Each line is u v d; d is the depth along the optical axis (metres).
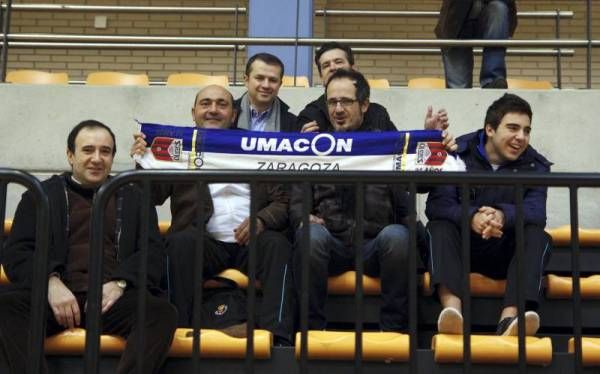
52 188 4.22
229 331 3.90
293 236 4.50
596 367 3.83
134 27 11.22
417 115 6.41
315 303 4.18
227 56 10.88
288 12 7.93
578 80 10.90
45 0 11.23
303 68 7.85
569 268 4.82
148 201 3.68
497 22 6.94
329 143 4.61
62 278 4.07
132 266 3.96
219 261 4.44
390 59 10.90
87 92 6.41
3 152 6.34
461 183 3.65
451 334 3.88
